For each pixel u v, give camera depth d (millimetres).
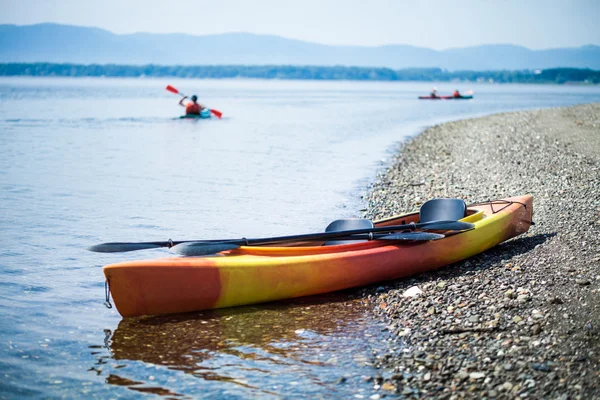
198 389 5547
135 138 29141
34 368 6012
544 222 10648
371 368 5812
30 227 11852
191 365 6035
